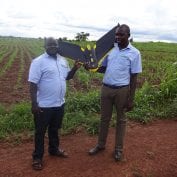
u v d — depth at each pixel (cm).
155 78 705
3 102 462
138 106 387
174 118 370
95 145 294
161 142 305
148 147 294
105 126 271
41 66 241
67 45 256
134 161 266
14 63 1101
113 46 259
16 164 257
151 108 386
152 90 434
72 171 248
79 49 258
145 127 343
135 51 251
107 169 253
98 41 261
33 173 245
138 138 312
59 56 253
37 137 249
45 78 243
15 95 514
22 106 370
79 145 294
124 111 262
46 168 251
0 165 256
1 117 348
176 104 386
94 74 746
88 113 370
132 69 252
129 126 342
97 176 243
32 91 241
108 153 277
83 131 326
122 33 245
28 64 1088
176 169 262
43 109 246
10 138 305
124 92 255
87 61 256
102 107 267
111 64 254
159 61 1146
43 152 251
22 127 329
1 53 1705
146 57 1361
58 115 255
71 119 343
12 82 651
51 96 245
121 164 261
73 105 381
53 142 265
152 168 259
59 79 246
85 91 572
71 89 579
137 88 590
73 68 255
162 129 338
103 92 263
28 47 2720
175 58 1320
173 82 421
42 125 247
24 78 713
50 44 241
